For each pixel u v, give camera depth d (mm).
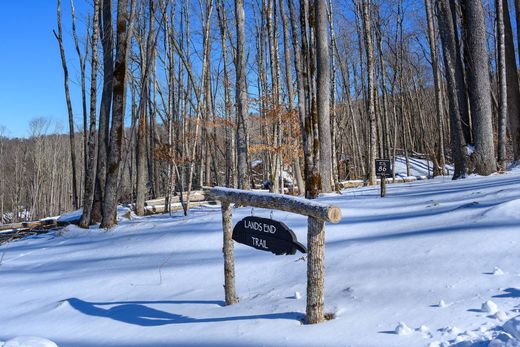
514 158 15055
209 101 18344
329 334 3150
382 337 2924
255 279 5383
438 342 2666
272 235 3902
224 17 16906
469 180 11609
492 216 5770
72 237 11641
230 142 21047
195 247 7852
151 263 7199
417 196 9703
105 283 6316
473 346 2510
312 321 3459
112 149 11977
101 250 9188
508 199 6809
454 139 13070
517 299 3195
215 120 17219
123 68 12023
